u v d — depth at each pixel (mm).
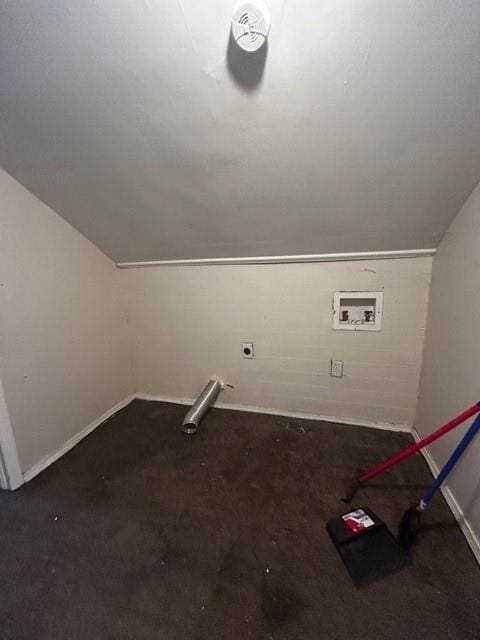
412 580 864
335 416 1783
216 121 884
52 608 833
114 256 1872
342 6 613
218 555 973
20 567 955
